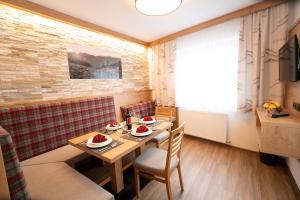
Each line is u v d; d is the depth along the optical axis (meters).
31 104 1.91
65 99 2.26
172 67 3.27
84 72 2.52
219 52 2.62
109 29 2.80
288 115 1.73
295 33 1.69
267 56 2.18
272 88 2.14
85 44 2.53
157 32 3.07
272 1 1.99
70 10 2.09
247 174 1.94
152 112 3.68
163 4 1.62
